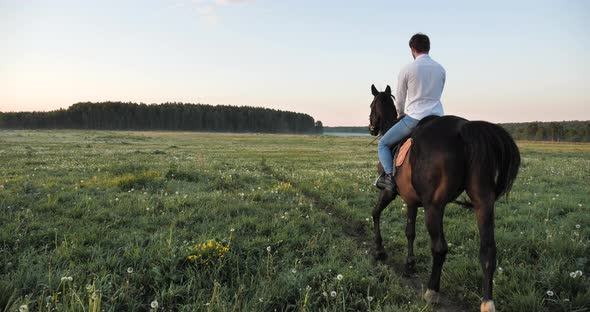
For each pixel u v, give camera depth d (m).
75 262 4.32
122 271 4.08
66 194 7.84
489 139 3.23
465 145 3.30
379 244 5.14
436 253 3.61
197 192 8.85
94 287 3.37
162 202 7.34
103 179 10.15
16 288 3.42
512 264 4.39
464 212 7.19
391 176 4.42
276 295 3.69
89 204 6.98
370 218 6.87
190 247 4.45
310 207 7.52
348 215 7.28
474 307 3.74
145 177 9.80
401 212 7.23
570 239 4.98
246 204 7.31
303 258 4.75
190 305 3.43
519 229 5.82
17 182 9.34
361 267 4.41
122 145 34.28
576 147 47.84
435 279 3.69
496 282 3.96
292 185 11.11
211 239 4.84
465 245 5.22
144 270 4.04
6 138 44.09
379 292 3.88
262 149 32.94
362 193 9.44
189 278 3.96
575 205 7.45
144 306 3.52
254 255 4.75
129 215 6.45
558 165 17.31
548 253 4.64
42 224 5.68
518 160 3.26
